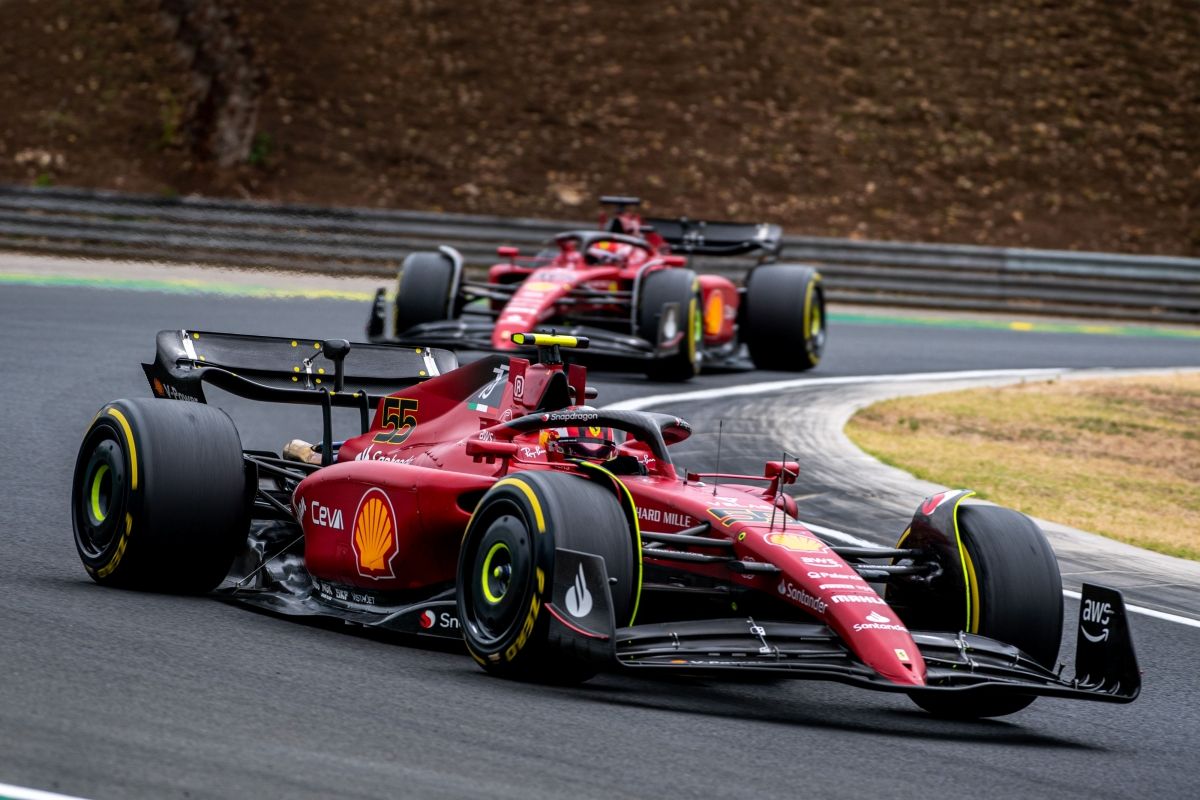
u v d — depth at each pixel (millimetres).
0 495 32656
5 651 19375
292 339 28828
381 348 29469
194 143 109750
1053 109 125688
